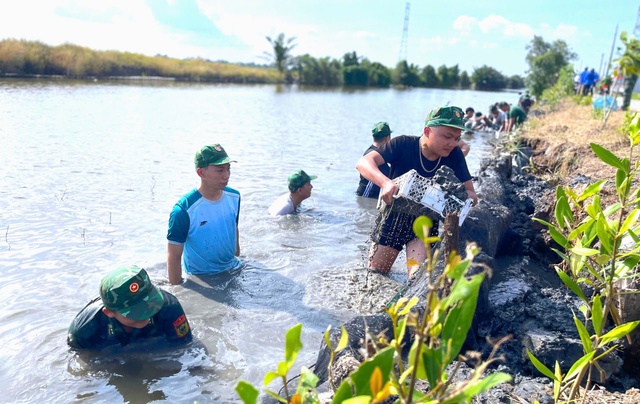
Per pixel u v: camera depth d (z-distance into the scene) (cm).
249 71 6412
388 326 350
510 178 929
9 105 1952
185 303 464
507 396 306
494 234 513
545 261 576
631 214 243
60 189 810
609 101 1529
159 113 2016
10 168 934
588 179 755
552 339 350
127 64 4878
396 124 2125
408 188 447
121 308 368
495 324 387
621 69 930
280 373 143
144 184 864
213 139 1419
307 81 7156
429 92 6725
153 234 627
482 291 385
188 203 505
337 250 603
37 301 455
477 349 365
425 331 137
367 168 481
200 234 512
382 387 139
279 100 3353
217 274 527
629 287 363
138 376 357
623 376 356
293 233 654
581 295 268
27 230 626
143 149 1195
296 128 1784
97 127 1513
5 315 430
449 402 134
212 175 504
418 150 496
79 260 543
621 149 891
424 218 137
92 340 382
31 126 1451
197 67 5706
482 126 1994
